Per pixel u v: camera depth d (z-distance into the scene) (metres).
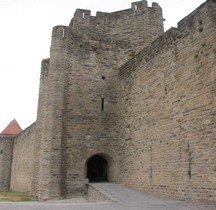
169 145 16.27
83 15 27.55
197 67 14.61
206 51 14.09
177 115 15.82
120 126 23.00
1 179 44.06
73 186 21.56
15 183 40.69
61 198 20.72
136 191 18.09
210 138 13.27
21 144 39.75
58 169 21.03
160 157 17.02
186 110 15.11
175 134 15.83
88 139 22.73
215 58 13.44
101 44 25.06
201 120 13.95
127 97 22.28
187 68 15.38
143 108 19.58
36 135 25.48
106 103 23.83
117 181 22.27
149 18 26.97
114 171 22.61
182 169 14.94
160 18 27.41
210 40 13.90
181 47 16.05
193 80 14.81
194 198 13.85
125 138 21.88
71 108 22.95
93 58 24.52
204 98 13.91
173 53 16.75
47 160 21.08
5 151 45.00
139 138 19.72
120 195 16.45
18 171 39.72
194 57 14.91
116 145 23.08
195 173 13.97
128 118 21.70
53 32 23.91
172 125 16.17
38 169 24.30
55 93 22.41
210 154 13.16
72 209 11.91
